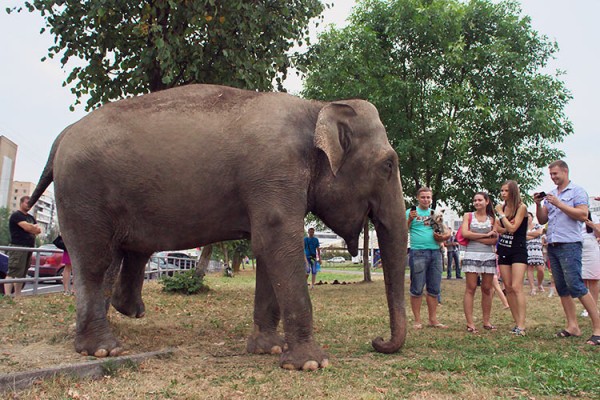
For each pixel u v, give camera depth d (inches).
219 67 312.3
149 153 179.9
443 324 292.5
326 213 197.9
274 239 174.2
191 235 190.7
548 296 445.4
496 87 611.5
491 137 632.4
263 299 205.3
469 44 647.1
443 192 649.6
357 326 280.8
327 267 2170.3
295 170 177.9
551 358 184.1
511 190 257.4
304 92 658.2
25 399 133.0
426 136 588.7
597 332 227.1
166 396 137.7
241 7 291.0
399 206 200.2
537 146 630.5
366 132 194.4
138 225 188.7
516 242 259.0
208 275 1169.4
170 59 269.4
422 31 597.0
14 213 369.1
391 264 200.1
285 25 320.8
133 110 187.2
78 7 277.4
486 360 180.9
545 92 604.1
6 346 187.8
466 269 271.4
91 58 294.4
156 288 510.9
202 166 179.6
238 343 223.3
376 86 596.7
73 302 334.3
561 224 241.0
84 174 182.1
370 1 639.8
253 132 179.5
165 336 229.9
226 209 185.5
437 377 160.7
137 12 281.0
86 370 157.1
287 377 158.4
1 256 380.2
